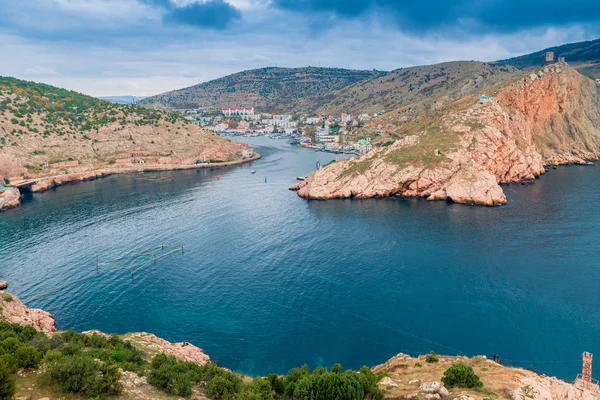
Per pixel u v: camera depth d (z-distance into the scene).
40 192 195.62
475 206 157.25
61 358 40.03
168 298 87.44
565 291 85.62
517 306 80.31
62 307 83.69
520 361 64.88
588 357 56.12
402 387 48.06
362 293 87.75
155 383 41.72
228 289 91.12
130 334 69.00
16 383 35.38
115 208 161.88
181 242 121.44
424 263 101.88
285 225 138.00
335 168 190.12
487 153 188.12
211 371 49.56
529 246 111.31
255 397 41.62
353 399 42.25
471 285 89.44
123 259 108.44
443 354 67.00
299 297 86.81
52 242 121.25
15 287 92.12
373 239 121.00
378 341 71.31
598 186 184.38
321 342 71.50
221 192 193.25
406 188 179.50
